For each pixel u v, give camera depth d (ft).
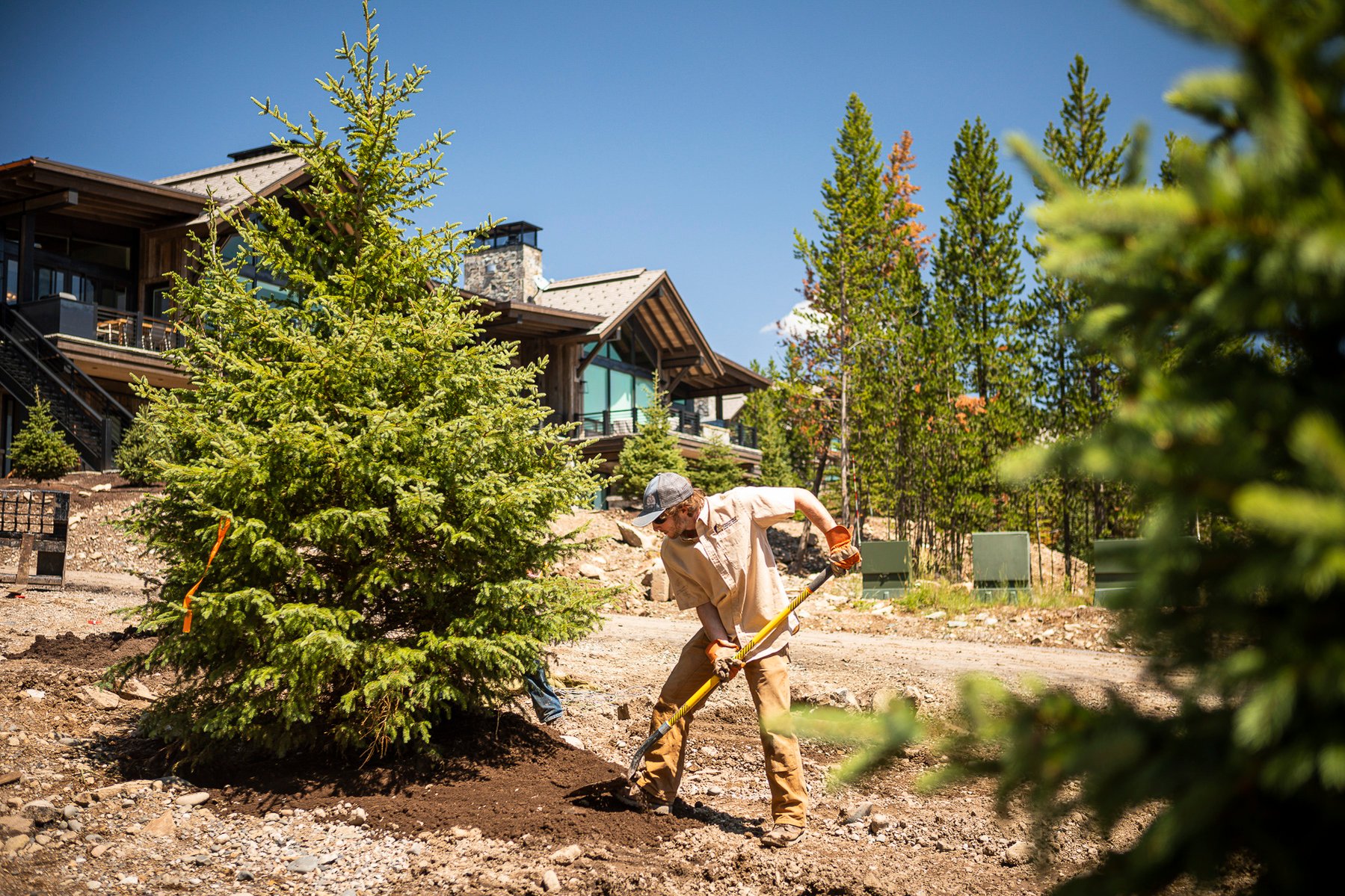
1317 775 3.70
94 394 70.64
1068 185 3.82
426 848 13.69
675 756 15.35
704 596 15.52
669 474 15.01
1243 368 3.97
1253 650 3.59
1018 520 61.00
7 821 13.05
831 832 14.83
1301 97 3.01
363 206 19.71
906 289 78.23
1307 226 3.06
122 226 81.30
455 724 18.92
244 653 16.76
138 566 45.47
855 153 80.69
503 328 93.45
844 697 23.80
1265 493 2.92
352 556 17.24
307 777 16.53
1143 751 4.03
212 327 19.07
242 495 16.31
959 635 39.11
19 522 49.29
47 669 21.99
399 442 17.37
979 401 68.39
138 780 15.83
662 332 117.80
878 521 94.63
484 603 17.74
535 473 18.80
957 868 12.91
